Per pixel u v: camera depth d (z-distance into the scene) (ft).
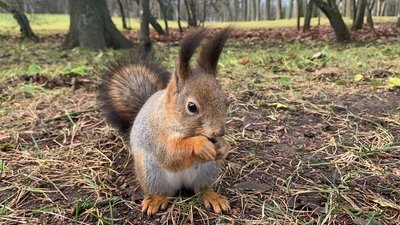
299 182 1.20
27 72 2.58
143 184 1.08
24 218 1.07
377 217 1.04
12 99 2.01
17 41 5.95
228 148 0.96
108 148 1.44
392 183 1.18
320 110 1.70
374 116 1.63
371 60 2.69
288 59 2.86
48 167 1.32
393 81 2.00
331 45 4.12
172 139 0.96
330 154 1.35
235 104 1.79
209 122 0.90
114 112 1.37
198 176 1.08
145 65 1.43
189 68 0.95
